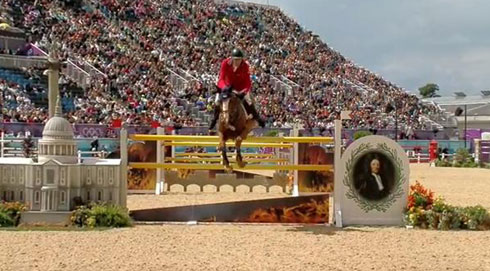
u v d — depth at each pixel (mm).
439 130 57281
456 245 11867
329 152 20016
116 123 35375
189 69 55531
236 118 13680
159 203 18203
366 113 60562
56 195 13836
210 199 19312
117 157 20672
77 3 56625
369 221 14633
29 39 48062
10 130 33812
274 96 56719
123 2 61094
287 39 71188
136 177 20844
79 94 43812
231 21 69438
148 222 14469
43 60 45469
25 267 9391
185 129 39438
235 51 13844
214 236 12594
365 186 14656
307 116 55125
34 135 34469
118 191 14320
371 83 69562
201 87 51281
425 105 69938
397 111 62812
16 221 13594
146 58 53500
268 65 63000
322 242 12031
